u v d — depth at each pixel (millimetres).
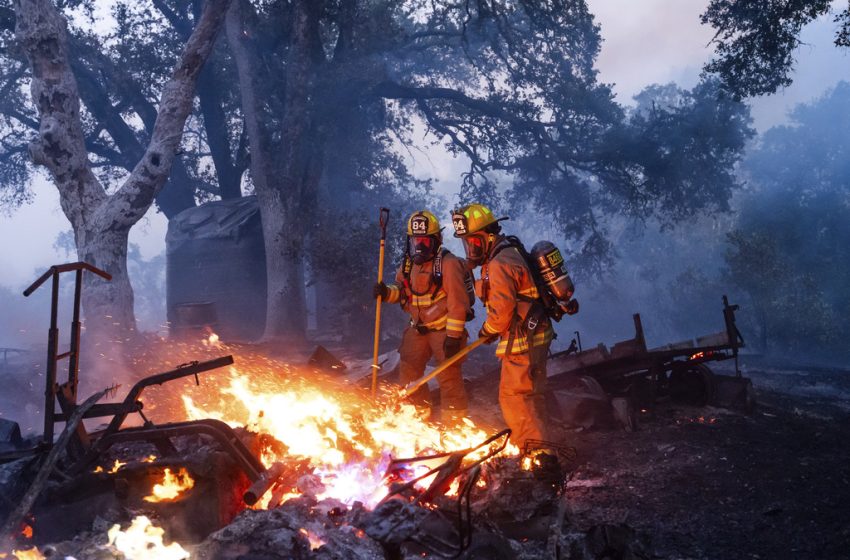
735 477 5621
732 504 5031
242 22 20297
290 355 16547
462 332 5961
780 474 5688
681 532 4488
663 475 5664
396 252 19156
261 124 20016
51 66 14305
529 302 5320
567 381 8062
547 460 4277
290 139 19859
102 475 3852
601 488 5391
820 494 5199
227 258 21391
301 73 19984
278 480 4312
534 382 5285
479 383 8594
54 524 3771
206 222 21984
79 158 14508
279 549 3404
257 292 21547
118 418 4129
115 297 14281
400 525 2930
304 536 3514
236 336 21188
